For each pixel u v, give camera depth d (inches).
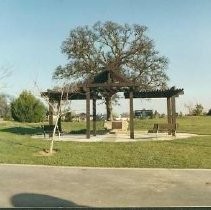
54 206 404.8
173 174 583.8
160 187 498.3
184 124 1878.7
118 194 460.4
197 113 2933.1
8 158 701.3
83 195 454.6
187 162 680.4
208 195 456.4
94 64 2178.9
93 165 653.3
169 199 437.7
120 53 2201.0
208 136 1169.4
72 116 2273.6
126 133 1395.2
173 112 1295.5
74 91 1212.5
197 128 1611.7
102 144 911.7
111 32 2196.1
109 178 551.2
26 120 2250.2
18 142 941.8
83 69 2185.0
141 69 2161.7
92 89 1210.6
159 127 1167.6
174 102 1295.5
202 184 516.7
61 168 624.4
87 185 506.6
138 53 2191.2
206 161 691.4
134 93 1307.8
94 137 1171.3
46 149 817.5
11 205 407.5
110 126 1481.3
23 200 429.1
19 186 498.0
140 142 957.2
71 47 2204.7
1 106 2509.8
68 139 1067.9
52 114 1227.9
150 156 737.6
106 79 1141.7
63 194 458.3
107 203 419.5
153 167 642.2
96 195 455.2
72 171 600.1
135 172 596.7
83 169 617.6
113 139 1077.1
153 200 433.1
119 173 587.8
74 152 780.0
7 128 1576.0
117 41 2202.3
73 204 414.0
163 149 826.2
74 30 2223.2
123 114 2159.2
